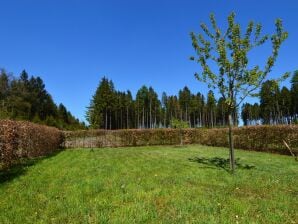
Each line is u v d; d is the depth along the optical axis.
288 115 85.19
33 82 87.38
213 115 109.88
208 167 13.20
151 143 33.84
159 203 7.16
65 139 32.31
